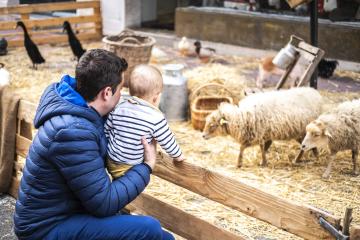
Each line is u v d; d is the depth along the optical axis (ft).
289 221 8.04
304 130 15.92
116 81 7.80
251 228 12.66
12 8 33.81
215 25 33.60
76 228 7.91
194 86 21.74
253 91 20.06
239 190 8.79
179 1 40.34
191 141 18.66
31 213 7.90
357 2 30.04
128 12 38.14
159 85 8.64
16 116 13.24
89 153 7.53
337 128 14.66
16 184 13.38
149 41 25.88
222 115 15.75
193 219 9.56
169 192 14.48
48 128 7.57
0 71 21.95
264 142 15.98
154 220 8.21
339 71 28.53
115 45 23.98
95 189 7.52
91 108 7.86
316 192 14.49
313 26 21.03
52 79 26.58
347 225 7.14
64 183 7.77
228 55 32.94
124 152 8.21
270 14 32.35
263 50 31.94
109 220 8.01
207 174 9.28
